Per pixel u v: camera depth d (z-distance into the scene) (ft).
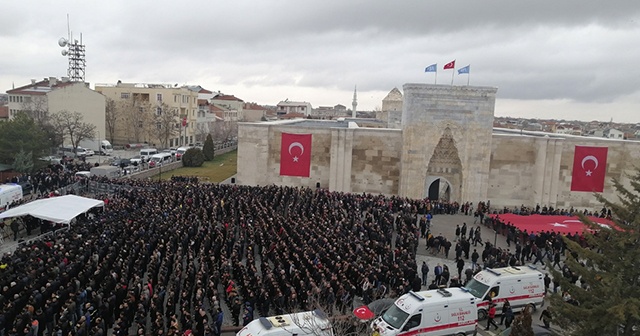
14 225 130.52
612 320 61.11
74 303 76.69
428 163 193.67
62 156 265.54
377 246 115.96
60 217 118.52
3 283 83.61
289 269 96.12
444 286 92.79
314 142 202.28
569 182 198.39
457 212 182.60
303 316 70.08
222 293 96.17
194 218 130.72
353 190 202.80
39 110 317.63
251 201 154.92
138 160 269.03
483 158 192.75
